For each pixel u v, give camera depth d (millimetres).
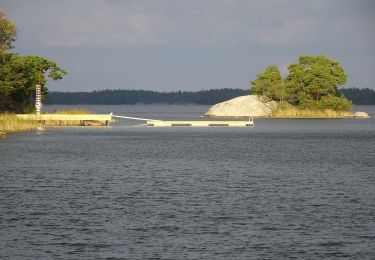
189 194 124125
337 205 112812
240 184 138500
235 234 91500
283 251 83750
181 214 104250
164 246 85562
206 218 101375
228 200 117500
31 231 92562
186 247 85125
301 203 114625
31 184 137000
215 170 165250
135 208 109188
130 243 86812
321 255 82250
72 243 86625
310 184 139000
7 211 106000
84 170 163750
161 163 183000
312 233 92312
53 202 114562
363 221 99812
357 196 122500
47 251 83125
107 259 80250
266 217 102438
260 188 132625
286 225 96875
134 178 148000
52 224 96812
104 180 144125
